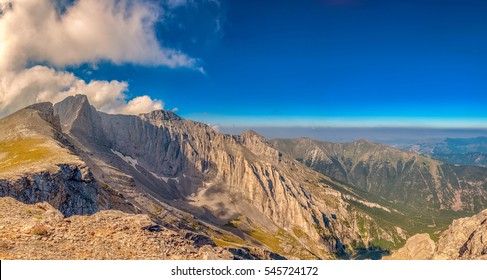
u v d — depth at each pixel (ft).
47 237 116.26
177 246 126.21
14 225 121.70
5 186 336.29
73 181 466.29
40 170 395.96
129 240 122.31
